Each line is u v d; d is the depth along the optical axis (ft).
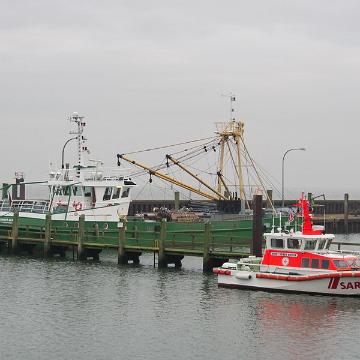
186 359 116.47
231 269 168.45
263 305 150.82
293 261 161.89
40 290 169.68
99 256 230.07
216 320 139.54
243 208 279.08
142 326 135.95
